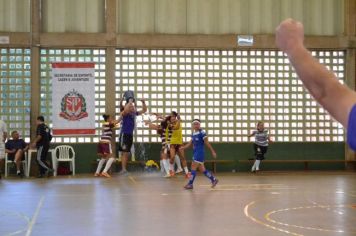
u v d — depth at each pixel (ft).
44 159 58.85
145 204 34.96
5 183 51.26
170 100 66.44
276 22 67.10
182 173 62.95
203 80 66.80
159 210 32.17
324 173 63.00
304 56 4.65
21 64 64.23
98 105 65.36
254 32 66.80
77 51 65.10
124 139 59.31
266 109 67.62
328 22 67.62
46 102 64.69
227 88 67.05
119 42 64.54
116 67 65.67
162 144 60.29
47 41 63.77
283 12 67.15
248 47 66.03
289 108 67.87
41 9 64.54
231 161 65.67
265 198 38.14
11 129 64.18
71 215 30.45
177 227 26.30
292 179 54.65
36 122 63.67
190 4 66.13
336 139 68.23
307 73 4.59
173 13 66.03
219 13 66.44
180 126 57.67
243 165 66.33
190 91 66.69
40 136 58.39
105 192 42.32
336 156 67.92
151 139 65.62
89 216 30.04
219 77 67.00
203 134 45.55
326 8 67.56
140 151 65.16
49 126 64.54
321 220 28.30
